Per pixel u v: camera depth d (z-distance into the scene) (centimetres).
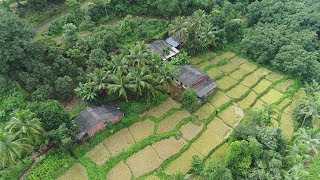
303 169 5359
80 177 5234
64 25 7038
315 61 7194
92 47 6700
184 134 5931
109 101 6216
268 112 6141
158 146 5716
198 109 6366
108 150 5600
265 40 7331
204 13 7681
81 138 5550
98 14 7825
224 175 4906
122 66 6025
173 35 7394
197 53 7550
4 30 5706
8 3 7750
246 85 6931
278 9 8394
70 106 6156
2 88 5975
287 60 7056
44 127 5331
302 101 6341
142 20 7762
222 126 6128
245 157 5181
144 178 5284
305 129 6150
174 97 6506
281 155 5603
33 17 7600
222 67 7331
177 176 5112
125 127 5950
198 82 6519
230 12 8362
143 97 6309
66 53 6594
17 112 5066
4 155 4841
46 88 5891
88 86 5903
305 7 8725
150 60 6169
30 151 5297
